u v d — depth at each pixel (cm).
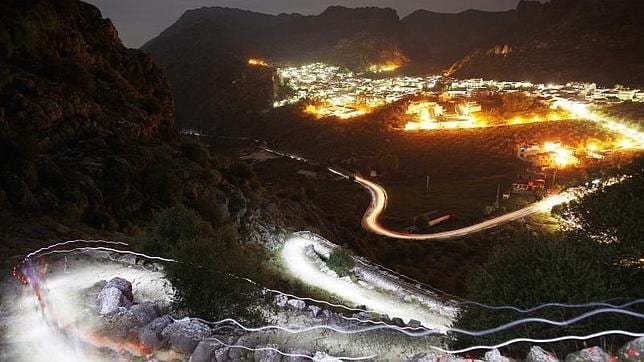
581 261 866
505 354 838
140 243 1777
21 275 1436
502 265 920
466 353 891
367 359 974
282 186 10056
